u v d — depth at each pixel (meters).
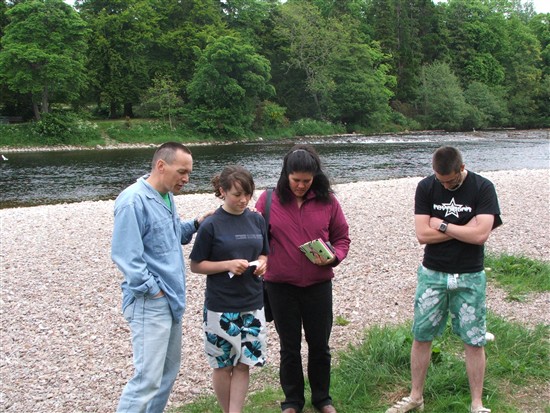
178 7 52.25
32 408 3.98
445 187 3.39
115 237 3.05
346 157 28.67
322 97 53.09
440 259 3.40
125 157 30.75
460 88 59.75
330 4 66.50
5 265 7.98
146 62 49.38
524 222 10.20
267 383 4.22
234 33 50.88
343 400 3.78
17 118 42.69
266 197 3.62
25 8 37.78
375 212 11.63
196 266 3.37
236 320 3.36
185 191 18.28
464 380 3.79
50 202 16.48
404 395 3.79
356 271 7.29
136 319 3.13
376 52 56.88
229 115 44.62
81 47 40.44
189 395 4.11
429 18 66.31
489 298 5.88
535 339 4.48
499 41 69.62
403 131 54.97
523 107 62.75
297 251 3.44
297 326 3.56
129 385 3.09
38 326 5.62
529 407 3.58
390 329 4.80
